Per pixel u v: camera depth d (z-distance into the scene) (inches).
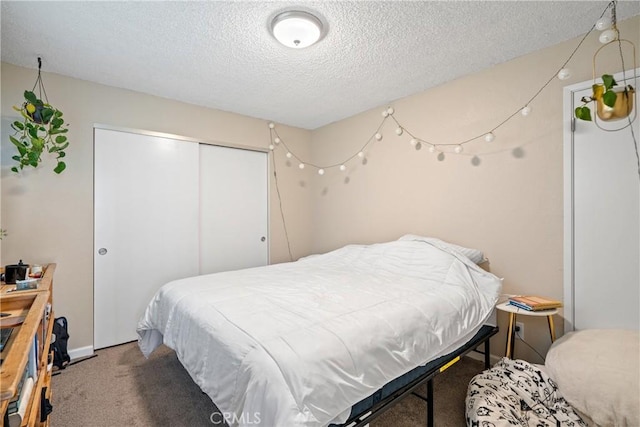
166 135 113.5
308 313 56.6
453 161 101.1
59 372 84.7
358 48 81.1
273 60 87.0
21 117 87.6
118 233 103.8
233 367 46.3
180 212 116.8
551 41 79.2
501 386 63.4
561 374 58.1
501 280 81.7
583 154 76.0
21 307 52.0
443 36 76.2
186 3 63.0
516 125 87.1
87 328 97.7
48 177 91.6
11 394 24.6
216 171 128.5
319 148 153.3
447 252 88.2
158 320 78.4
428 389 61.6
